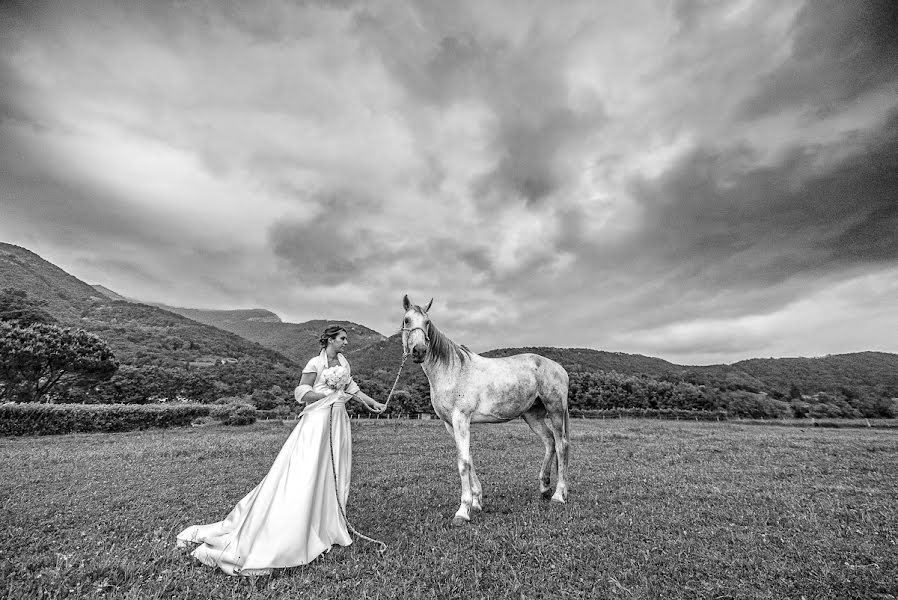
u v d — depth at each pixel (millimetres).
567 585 3615
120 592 3457
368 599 3322
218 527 4340
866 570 3861
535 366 7023
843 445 14297
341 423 4836
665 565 4027
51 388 32188
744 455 11781
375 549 4418
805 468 9641
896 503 6328
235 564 3830
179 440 16250
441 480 8422
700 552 4316
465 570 3895
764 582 3650
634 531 5031
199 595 3439
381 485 7930
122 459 11227
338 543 4512
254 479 8578
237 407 26609
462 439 6109
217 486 7867
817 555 4219
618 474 8898
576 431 20391
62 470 9508
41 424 20062
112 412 22266
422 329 6117
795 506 6125
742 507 6148
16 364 28141
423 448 13234
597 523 5312
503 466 10031
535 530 5031
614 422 32031
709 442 15258
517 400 6645
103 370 32281
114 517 5711
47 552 4367
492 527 5250
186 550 4293
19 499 6691
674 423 32031
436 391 6418
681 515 5703
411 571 3869
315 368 4727
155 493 7227
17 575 3771
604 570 3930
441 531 5035
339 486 4668
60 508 6152
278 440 15797
